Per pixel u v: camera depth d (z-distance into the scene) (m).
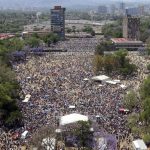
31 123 179.88
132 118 184.62
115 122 182.00
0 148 152.62
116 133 169.00
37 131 160.00
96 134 153.38
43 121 181.50
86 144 150.62
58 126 166.50
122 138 165.75
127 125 179.00
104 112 198.38
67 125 160.50
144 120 181.88
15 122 183.25
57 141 155.62
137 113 198.50
